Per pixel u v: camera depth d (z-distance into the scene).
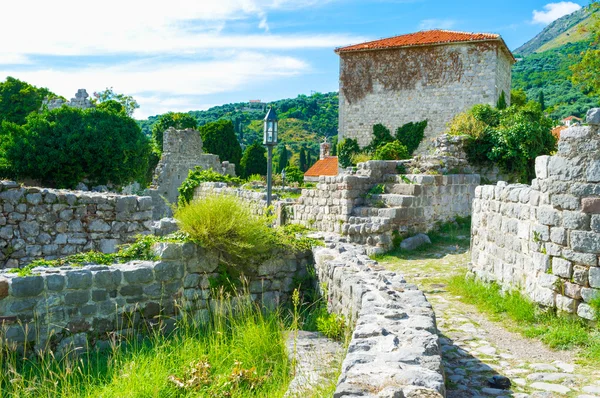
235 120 112.12
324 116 120.31
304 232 8.80
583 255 6.08
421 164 15.05
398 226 13.08
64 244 10.00
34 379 5.04
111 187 24.05
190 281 7.09
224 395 4.84
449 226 14.37
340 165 33.28
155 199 31.39
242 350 5.81
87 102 31.36
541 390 4.52
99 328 6.30
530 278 6.99
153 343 6.27
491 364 5.26
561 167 6.36
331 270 6.95
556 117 66.94
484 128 18.34
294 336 5.91
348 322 5.86
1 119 33.94
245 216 7.55
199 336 6.39
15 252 9.68
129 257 7.07
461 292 8.64
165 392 4.96
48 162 21.80
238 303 7.30
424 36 32.25
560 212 6.37
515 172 17.94
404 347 3.76
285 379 4.95
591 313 5.96
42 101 35.72
